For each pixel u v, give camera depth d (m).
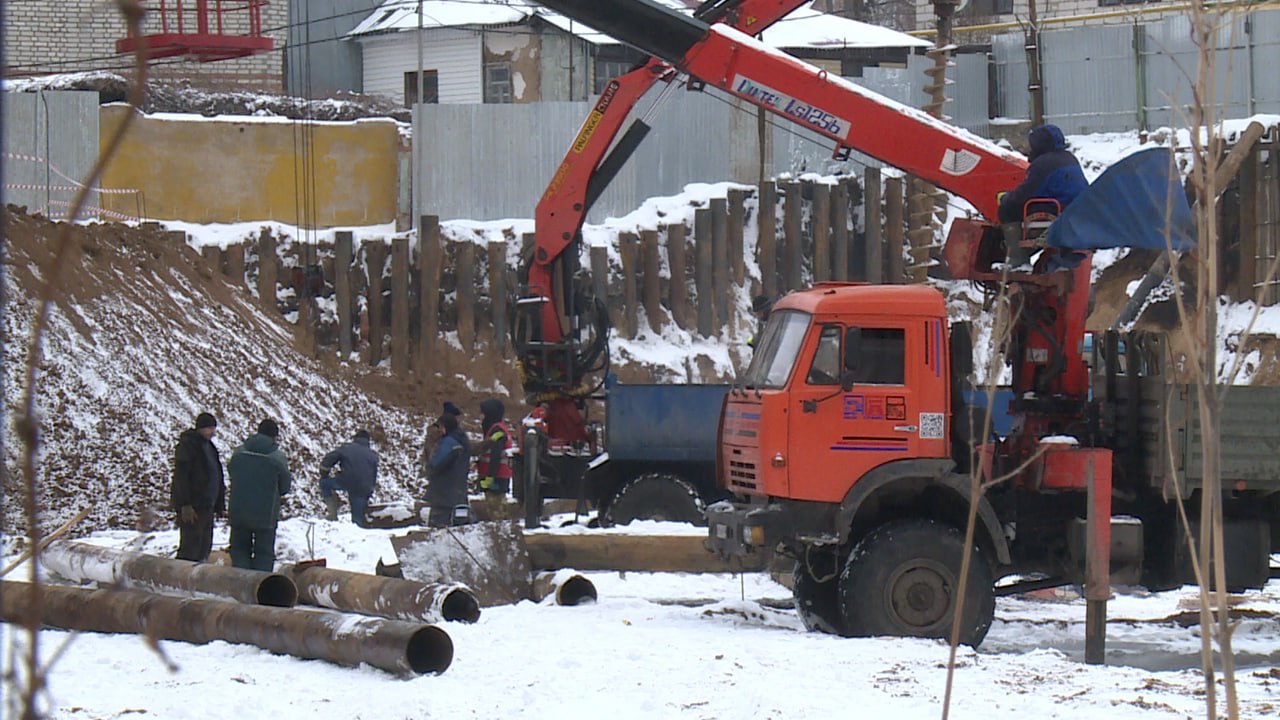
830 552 23.14
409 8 77.75
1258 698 16.12
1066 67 72.56
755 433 22.89
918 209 61.38
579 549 26.47
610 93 37.91
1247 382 54.00
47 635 20.81
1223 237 58.41
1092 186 22.23
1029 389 24.52
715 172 65.94
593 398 38.72
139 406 44.84
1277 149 56.78
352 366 56.88
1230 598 27.59
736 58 30.72
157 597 20.95
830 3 99.06
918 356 22.58
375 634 17.98
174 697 16.52
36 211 55.19
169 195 59.88
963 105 74.06
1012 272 23.86
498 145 63.84
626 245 61.19
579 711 15.67
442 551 25.66
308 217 62.47
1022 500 23.14
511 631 21.47
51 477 40.38
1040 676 17.64
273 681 17.64
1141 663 20.98
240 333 53.22
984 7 84.94
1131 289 58.69
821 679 17.41
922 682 17.17
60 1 63.66
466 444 33.88
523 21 74.88
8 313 45.12
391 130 63.78
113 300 49.00
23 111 55.53
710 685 17.08
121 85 61.38
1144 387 22.97
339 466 40.09
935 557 21.83
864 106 29.83
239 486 26.92
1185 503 22.69
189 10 53.53
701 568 26.77
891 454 22.47
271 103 64.62
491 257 58.75
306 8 77.31
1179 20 69.94
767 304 32.81
